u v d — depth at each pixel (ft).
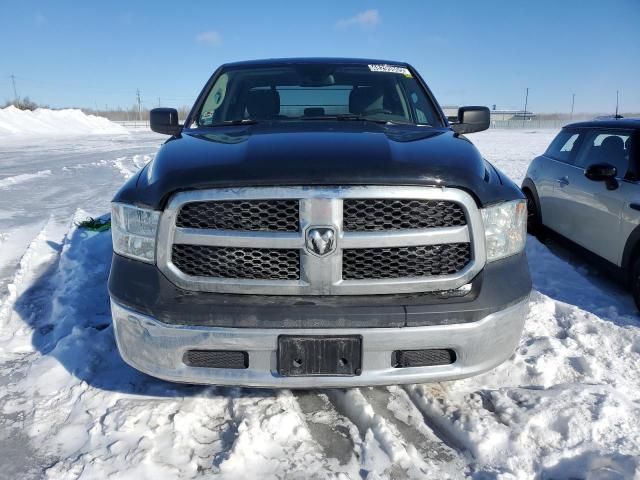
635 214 11.85
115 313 6.81
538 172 17.84
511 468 6.52
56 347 9.33
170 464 6.50
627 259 12.17
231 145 7.51
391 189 6.20
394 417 7.55
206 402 7.75
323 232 6.15
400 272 6.40
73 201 25.48
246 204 6.29
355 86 11.09
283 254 6.32
